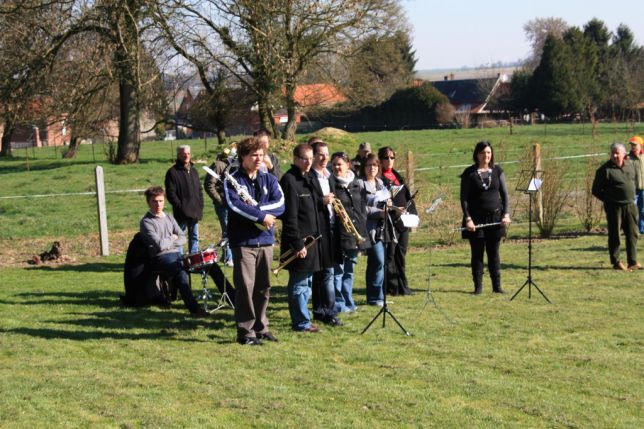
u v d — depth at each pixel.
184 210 13.61
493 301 10.62
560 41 75.56
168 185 13.62
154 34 30.91
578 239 16.59
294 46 33.69
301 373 7.29
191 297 10.05
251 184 8.23
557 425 6.00
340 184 9.38
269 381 7.05
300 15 32.41
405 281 11.17
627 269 12.92
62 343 8.47
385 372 7.35
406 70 73.44
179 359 7.78
